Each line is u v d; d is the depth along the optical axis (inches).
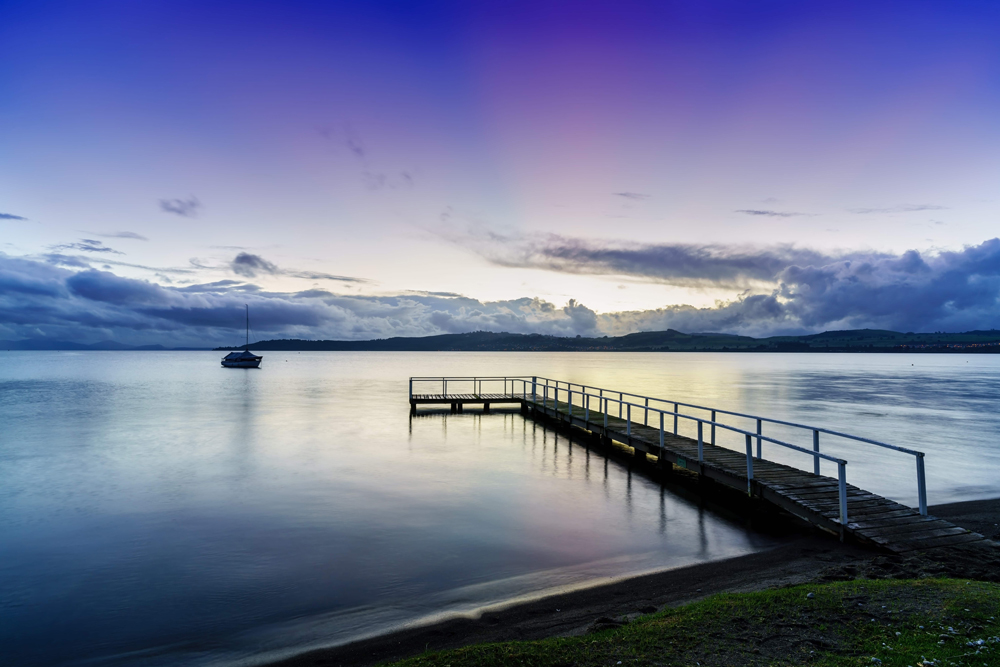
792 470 526.9
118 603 354.6
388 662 267.0
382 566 406.3
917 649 208.4
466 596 348.2
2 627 326.0
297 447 911.0
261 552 439.8
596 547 435.8
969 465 751.7
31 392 2140.7
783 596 271.3
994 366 5260.8
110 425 1196.5
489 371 4298.7
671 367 5221.5
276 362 6894.7
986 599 247.6
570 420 995.3
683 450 636.7
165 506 575.8
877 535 374.6
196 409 1517.0
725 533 461.4
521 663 216.5
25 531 499.5
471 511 542.3
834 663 203.8
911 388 2320.4
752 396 1921.8
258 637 305.7
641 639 233.1
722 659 211.2
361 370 4453.7
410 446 912.3
